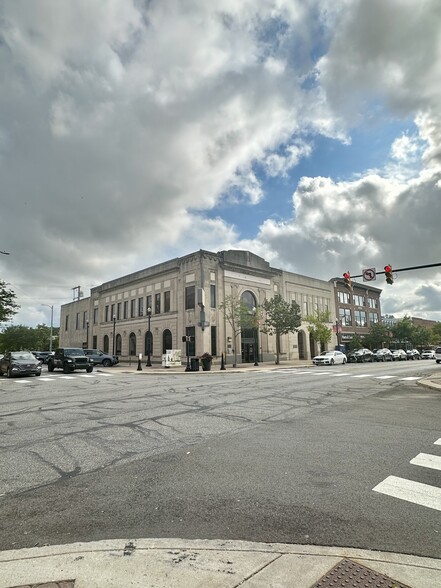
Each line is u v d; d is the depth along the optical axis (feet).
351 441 21.83
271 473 16.58
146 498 14.14
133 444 21.63
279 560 9.78
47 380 69.46
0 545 10.91
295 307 126.82
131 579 9.02
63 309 223.10
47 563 9.71
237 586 8.73
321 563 9.64
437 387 46.73
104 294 174.09
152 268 140.67
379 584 8.77
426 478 15.88
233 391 46.78
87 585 8.77
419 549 10.40
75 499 14.17
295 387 51.26
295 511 12.85
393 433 23.71
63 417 30.30
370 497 13.97
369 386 52.26
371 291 223.51
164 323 132.46
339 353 130.52
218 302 123.03
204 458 18.80
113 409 33.68
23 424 27.86
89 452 20.18
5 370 83.35
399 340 231.30
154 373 88.79
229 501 13.74
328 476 16.16
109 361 124.26
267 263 145.79
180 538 11.12
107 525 12.07
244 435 23.39
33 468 17.72
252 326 122.93
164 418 28.96
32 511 13.19
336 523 11.97
